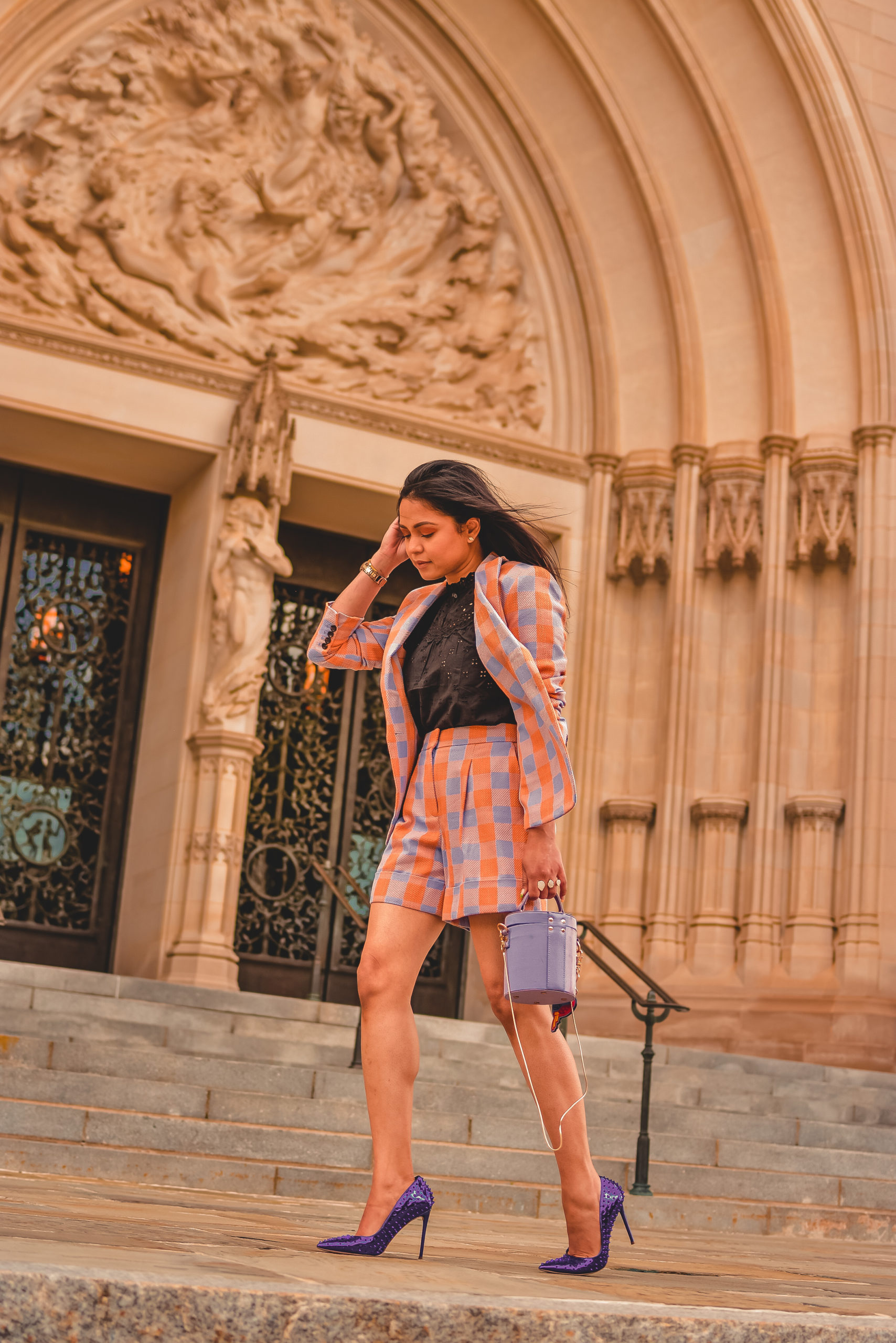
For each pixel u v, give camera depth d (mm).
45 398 11484
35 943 11867
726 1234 6168
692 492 12961
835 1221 6613
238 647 11586
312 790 12758
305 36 12781
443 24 13148
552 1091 2658
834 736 12523
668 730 12555
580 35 13172
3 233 11664
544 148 13406
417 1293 1747
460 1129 6742
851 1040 11258
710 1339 1838
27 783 12055
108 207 11930
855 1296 2732
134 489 12852
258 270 12500
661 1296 2252
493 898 2633
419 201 13258
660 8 13000
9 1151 5129
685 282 13250
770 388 12992
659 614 13039
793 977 11828
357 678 13125
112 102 12117
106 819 12297
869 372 12828
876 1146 8312
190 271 12258
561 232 13500
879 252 12969
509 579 2791
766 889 12148
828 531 12602
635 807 12453
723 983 11883
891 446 12703
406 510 2883
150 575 12867
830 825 12148
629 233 13484
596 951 12203
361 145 13109
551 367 13469
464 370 13109
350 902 12539
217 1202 4504
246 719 11570
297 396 12297
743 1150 7457
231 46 12523
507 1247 3582
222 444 12016
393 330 12992
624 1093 8570
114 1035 7570
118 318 11852
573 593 13000
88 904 12148
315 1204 5086
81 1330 1522
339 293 12836
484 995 12602
